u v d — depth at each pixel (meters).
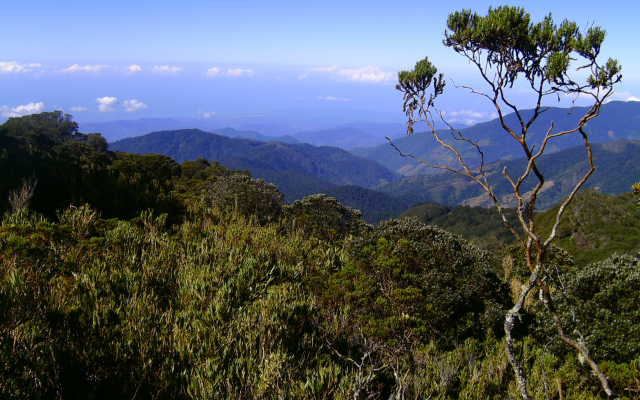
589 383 3.78
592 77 1.59
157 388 2.59
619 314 4.29
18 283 2.79
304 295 4.54
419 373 3.36
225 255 5.38
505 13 1.89
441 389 3.11
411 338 4.09
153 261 4.71
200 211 8.38
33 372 2.36
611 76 1.54
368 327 4.00
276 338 3.30
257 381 2.70
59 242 4.59
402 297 4.45
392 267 5.02
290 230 9.29
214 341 3.12
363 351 3.62
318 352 3.46
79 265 4.29
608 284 4.70
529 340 4.86
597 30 1.67
